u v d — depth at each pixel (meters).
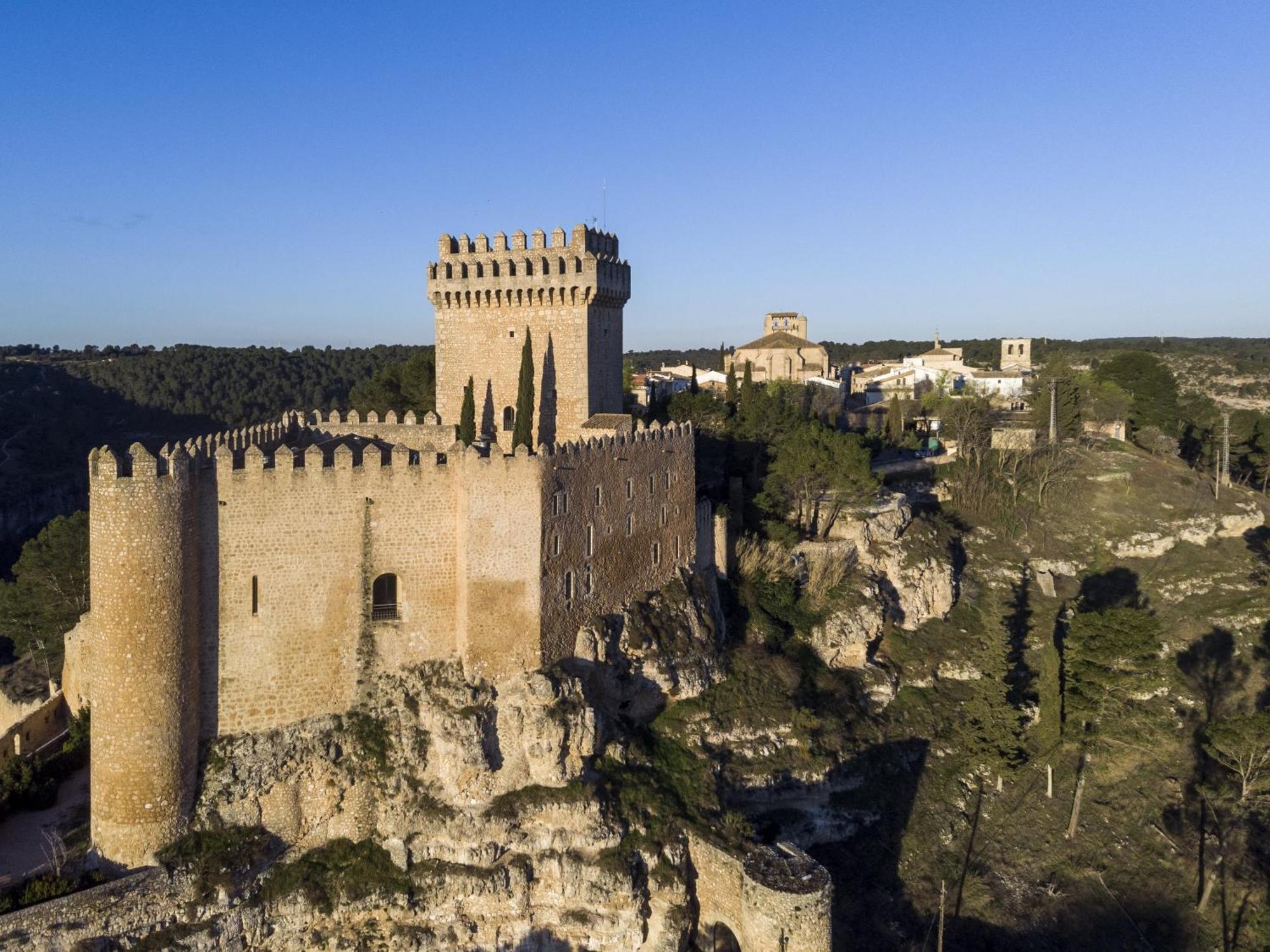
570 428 76.38
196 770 45.72
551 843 48.50
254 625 47.12
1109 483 120.00
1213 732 66.38
